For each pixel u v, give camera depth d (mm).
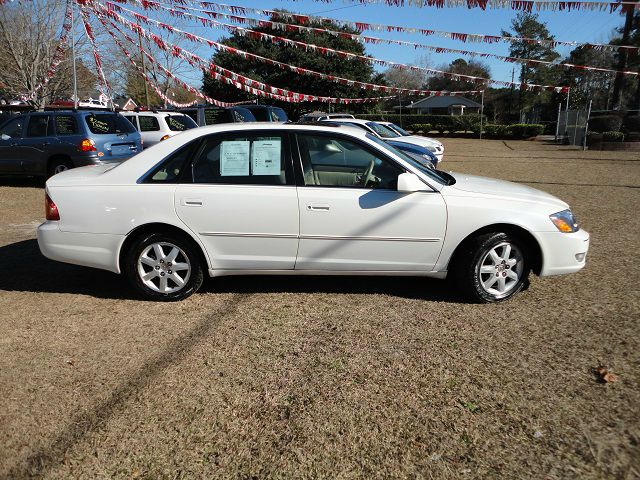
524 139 34906
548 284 4773
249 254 4305
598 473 2354
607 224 7270
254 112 15258
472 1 7652
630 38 25203
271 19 10742
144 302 4473
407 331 3822
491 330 3818
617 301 4332
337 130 4305
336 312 4191
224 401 2973
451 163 16812
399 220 4148
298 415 2832
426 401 2938
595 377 3150
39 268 5465
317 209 4152
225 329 3904
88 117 10164
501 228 4188
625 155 19656
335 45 38625
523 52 44594
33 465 2482
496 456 2480
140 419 2818
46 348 3629
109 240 4312
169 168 4312
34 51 19094
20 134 10359
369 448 2561
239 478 2383
